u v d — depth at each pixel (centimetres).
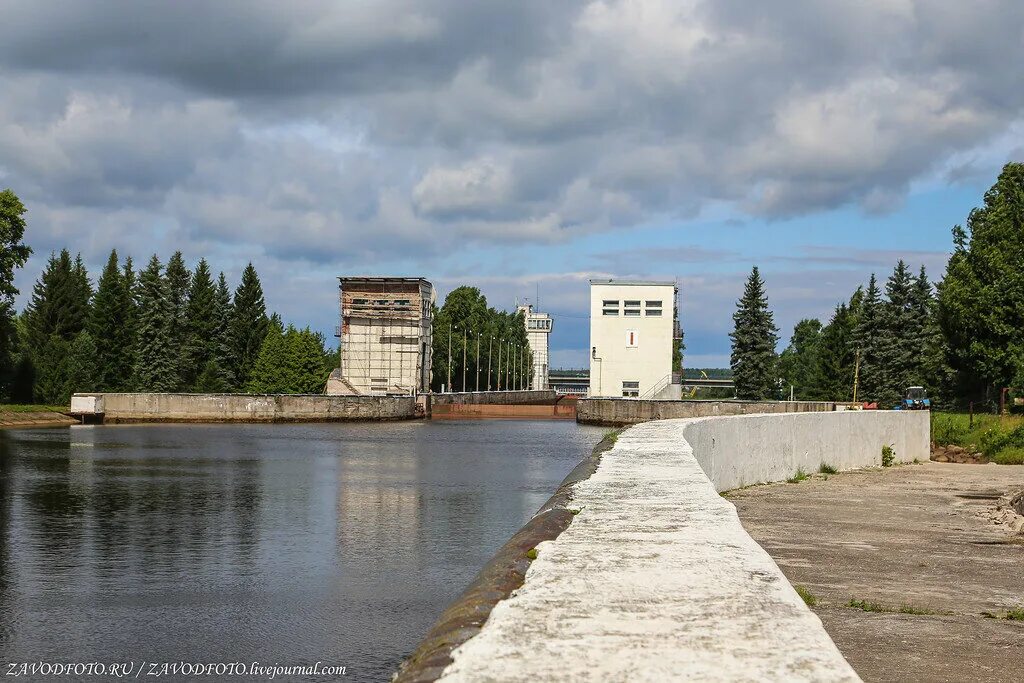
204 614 1747
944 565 1196
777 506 1819
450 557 2302
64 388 9381
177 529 2722
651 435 1948
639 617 498
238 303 13562
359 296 11719
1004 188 6644
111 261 10612
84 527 2755
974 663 739
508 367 17662
